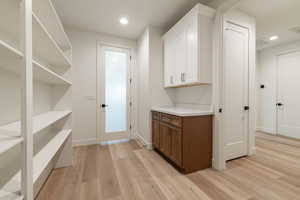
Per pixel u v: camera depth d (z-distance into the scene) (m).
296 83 3.45
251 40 2.42
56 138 1.74
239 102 2.32
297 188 1.57
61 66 2.12
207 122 2.02
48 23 1.51
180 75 2.32
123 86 3.40
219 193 1.49
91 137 3.09
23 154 0.79
